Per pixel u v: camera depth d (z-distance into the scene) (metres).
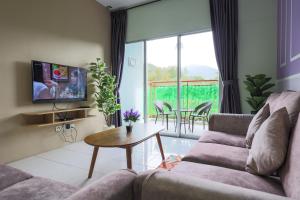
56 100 3.24
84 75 3.79
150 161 2.75
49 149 3.27
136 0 4.05
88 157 2.93
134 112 2.51
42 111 3.09
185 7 3.80
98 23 4.19
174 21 3.92
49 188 1.22
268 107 1.92
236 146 1.96
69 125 3.59
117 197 0.73
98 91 4.18
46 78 3.08
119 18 4.44
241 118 2.42
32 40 2.98
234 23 3.34
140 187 0.78
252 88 2.98
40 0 3.08
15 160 2.80
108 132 2.48
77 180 2.21
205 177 1.24
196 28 3.72
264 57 3.22
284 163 1.12
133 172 0.89
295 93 1.55
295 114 1.32
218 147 1.86
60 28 3.40
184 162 1.55
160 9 4.05
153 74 4.63
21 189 1.20
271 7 3.15
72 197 0.67
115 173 0.86
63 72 3.36
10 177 1.35
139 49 4.56
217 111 3.96
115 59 4.50
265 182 1.18
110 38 4.54
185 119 4.48
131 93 4.73
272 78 3.18
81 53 3.80
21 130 2.88
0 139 2.65
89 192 0.70
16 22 2.78
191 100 4.49
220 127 2.50
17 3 2.79
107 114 4.17
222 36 3.41
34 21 3.00
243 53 3.36
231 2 3.34
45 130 3.21
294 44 2.16
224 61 3.42
